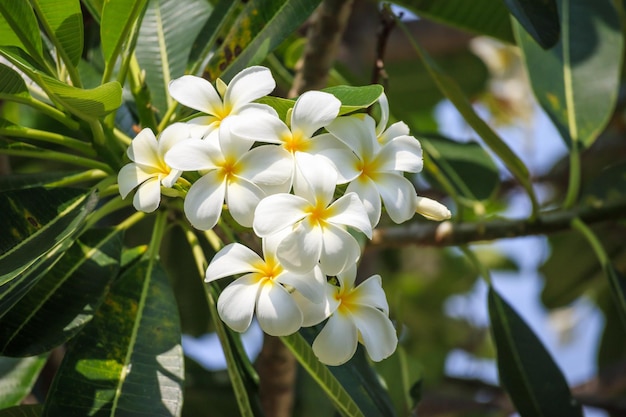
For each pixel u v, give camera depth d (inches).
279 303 39.3
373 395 46.8
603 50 57.8
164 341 44.4
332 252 39.1
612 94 56.9
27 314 43.5
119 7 43.0
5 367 48.8
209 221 39.6
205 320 67.6
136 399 42.8
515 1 47.1
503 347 53.0
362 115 41.3
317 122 39.9
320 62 54.3
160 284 45.9
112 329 44.3
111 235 46.3
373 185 40.4
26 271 42.0
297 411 65.0
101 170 46.4
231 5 47.9
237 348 46.5
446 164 58.9
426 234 55.8
